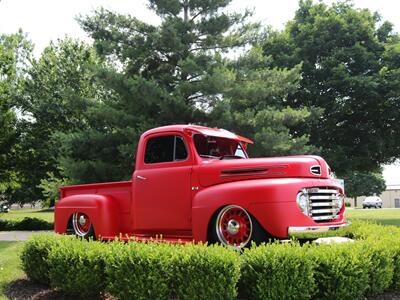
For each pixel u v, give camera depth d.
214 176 6.60
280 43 27.97
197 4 20.23
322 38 26.50
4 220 25.30
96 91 28.02
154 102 17.91
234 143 7.67
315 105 26.38
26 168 28.53
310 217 6.02
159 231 7.18
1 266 7.99
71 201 8.30
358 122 27.06
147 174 7.26
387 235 6.95
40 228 24.11
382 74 24.77
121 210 7.81
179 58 19.36
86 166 18.31
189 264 5.07
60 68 27.89
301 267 5.12
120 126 18.58
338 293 5.20
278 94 21.73
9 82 29.11
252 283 5.20
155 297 5.17
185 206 6.79
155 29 19.80
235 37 20.12
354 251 5.52
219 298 4.94
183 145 7.03
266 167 6.32
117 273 5.41
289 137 18.12
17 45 30.03
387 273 5.79
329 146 27.06
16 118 28.14
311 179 6.22
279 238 6.00
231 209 6.23
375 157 28.52
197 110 17.98
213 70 17.59
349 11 27.97
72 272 5.88
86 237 7.98
